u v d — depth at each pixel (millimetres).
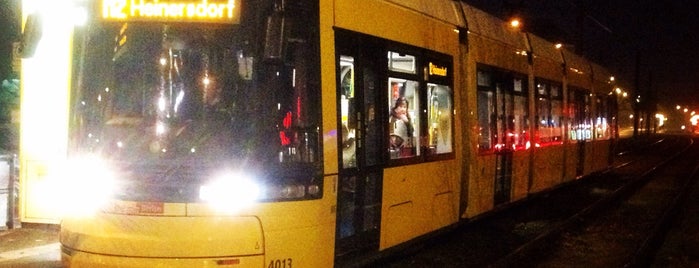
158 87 7141
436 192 10289
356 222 8188
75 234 7023
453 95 11000
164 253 6695
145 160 7031
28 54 8016
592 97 21547
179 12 7117
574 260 11188
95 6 7379
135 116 7184
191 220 6750
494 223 14602
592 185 23250
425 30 10117
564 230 13375
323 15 7625
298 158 7262
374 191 8609
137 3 7219
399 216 9188
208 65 7074
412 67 9680
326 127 7527
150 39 7180
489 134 12570
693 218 16031
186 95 7090
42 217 11242
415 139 9711
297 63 7328
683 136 96938
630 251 11906
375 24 8703
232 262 6750
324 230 7473
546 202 18422
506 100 13562
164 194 6805
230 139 6988
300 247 7207
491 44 12852
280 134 7137
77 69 7523
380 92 8773
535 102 15484
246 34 7059
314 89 7441
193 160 6953
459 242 12406
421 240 9953
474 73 11867
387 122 8898
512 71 13961
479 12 12656
